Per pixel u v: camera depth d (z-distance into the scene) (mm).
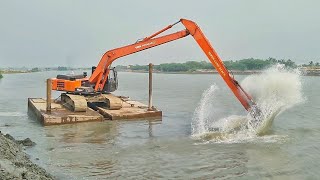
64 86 25047
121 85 75812
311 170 12984
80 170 12844
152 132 19438
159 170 12945
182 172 12734
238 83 20250
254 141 17328
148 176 12305
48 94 22344
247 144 16734
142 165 13523
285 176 12367
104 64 25609
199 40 21266
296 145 16500
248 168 13203
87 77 26812
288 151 15477
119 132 19344
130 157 14586
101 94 25953
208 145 16609
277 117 24422
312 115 25797
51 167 13141
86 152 15289
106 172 12664
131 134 18891
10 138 16516
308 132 19328
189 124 21906
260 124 19406
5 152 12492
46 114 21797
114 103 24656
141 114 23656
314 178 12164
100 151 15461
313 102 34906
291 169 13070
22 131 19531
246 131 19250
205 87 67000
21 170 10492
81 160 14109
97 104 26438
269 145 16562
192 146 16406
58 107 24422
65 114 21938
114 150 15633
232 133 18922
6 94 48906
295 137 18078
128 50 25281
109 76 26391
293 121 23000
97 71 25656
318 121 23094
